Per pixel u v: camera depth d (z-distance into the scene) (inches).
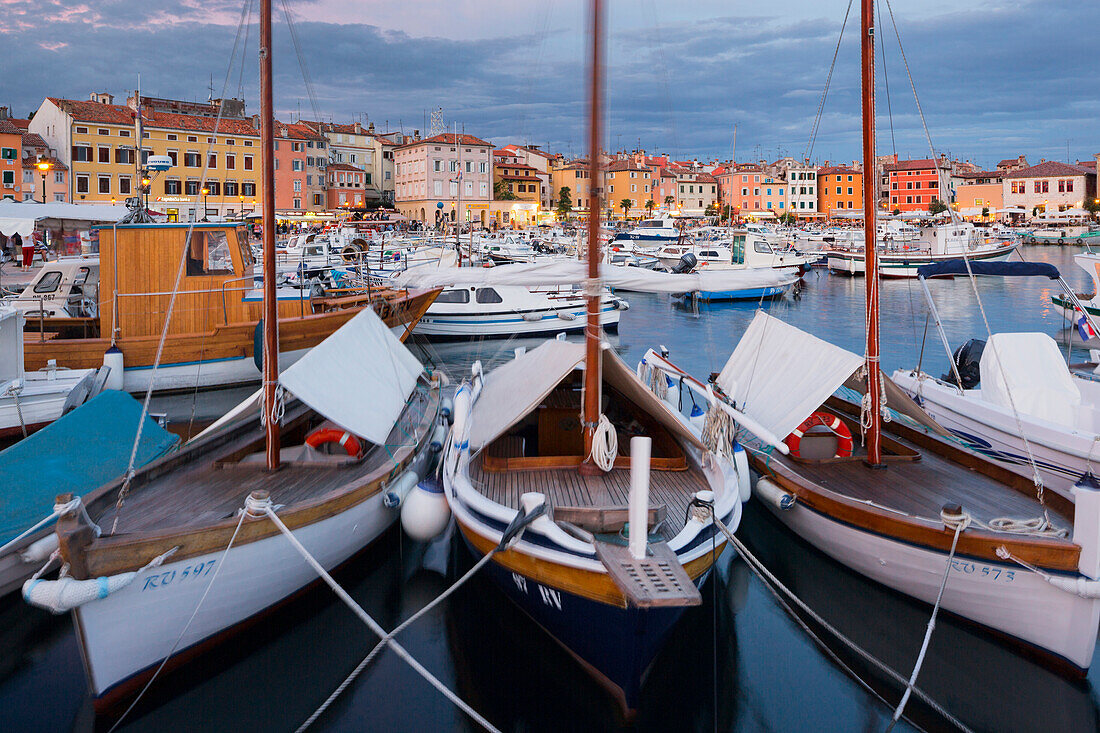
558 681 249.1
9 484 287.1
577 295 953.5
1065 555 227.6
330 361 338.6
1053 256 2236.7
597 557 211.8
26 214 719.1
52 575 275.1
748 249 1469.0
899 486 313.3
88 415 341.1
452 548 349.7
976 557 245.1
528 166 3681.1
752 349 416.2
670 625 221.6
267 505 244.8
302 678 251.6
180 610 228.2
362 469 317.4
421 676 253.1
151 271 563.8
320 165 2886.3
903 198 3956.7
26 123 2386.8
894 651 266.2
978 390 436.5
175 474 304.3
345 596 227.8
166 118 2223.2
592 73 260.8
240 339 585.6
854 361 340.5
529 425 367.2
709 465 295.1
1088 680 241.9
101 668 213.5
